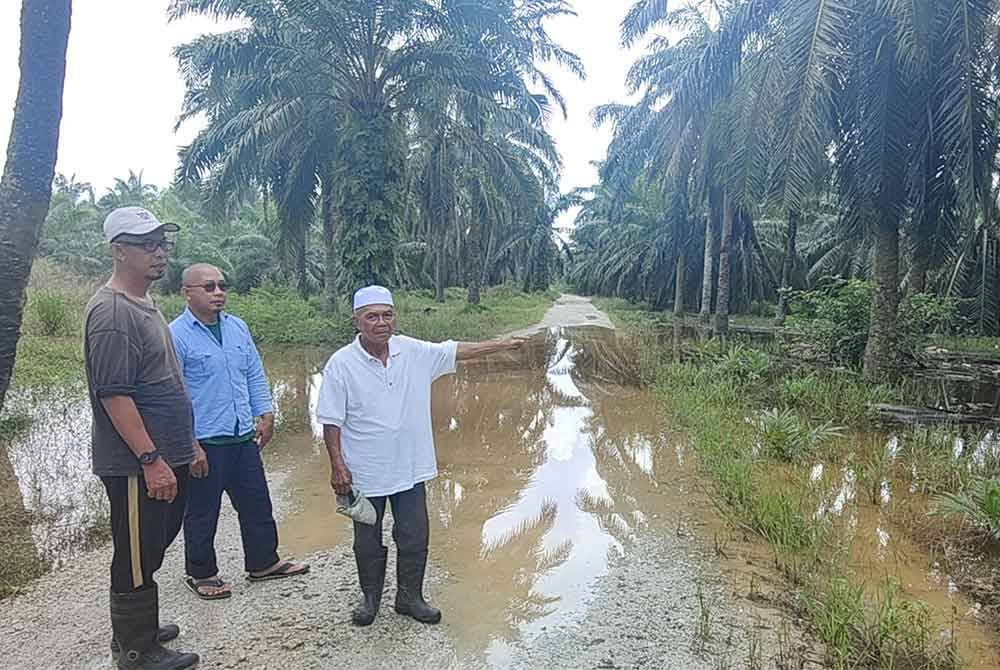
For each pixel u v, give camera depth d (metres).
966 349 17.75
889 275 10.94
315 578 4.05
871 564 4.46
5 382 5.14
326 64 13.59
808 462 6.72
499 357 14.49
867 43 10.11
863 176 10.66
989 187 10.46
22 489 5.36
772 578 4.17
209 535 3.77
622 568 4.30
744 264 29.88
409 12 12.82
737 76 13.02
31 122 5.08
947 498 5.30
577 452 7.12
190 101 18.11
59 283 17.75
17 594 3.74
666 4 15.02
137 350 2.88
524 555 4.51
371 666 3.16
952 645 3.39
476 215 27.50
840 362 12.95
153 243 2.95
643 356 14.19
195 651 3.24
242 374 3.91
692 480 6.14
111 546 4.39
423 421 3.54
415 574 3.53
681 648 3.36
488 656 3.26
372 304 3.36
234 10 13.45
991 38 9.76
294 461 6.58
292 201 18.20
